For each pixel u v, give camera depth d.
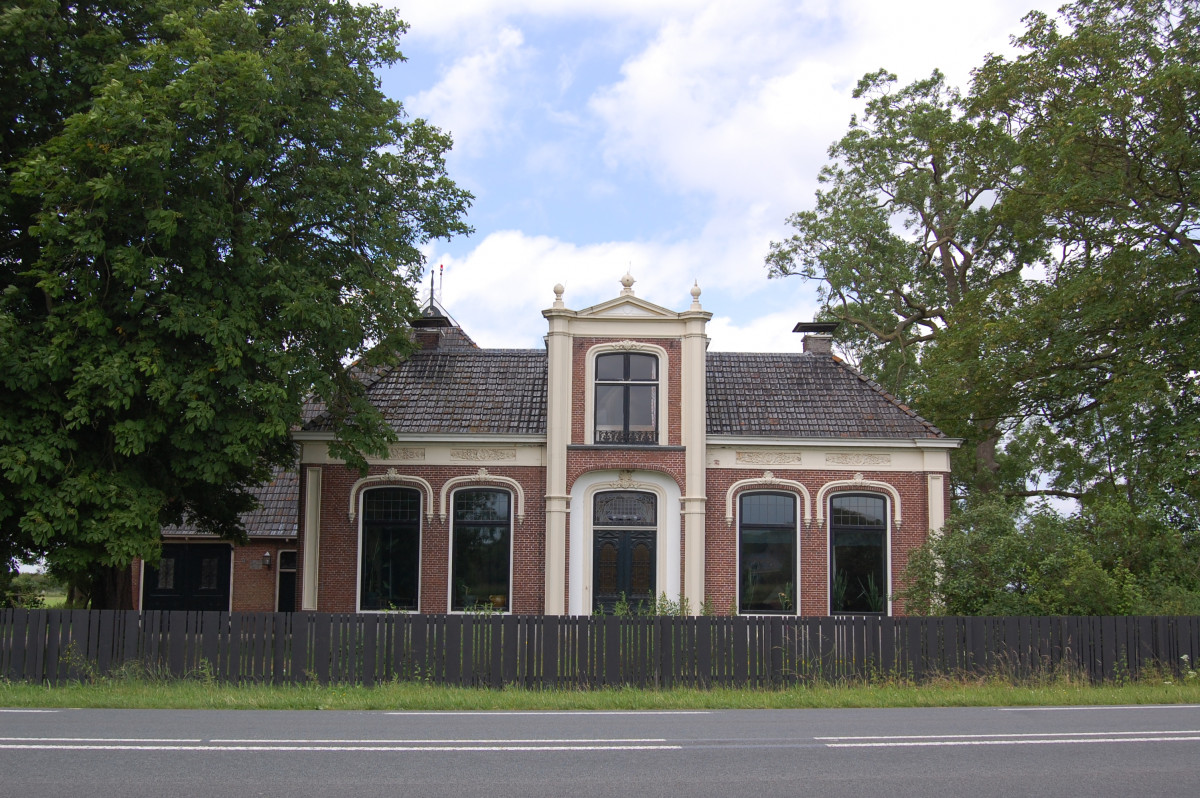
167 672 17.16
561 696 15.77
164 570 32.25
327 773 8.94
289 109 20.14
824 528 24.66
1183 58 26.22
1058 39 28.69
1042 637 18.19
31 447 17.86
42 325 18.78
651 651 17.53
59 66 19.94
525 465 24.67
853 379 26.67
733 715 13.95
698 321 24.58
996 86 29.58
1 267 20.86
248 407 20.22
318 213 20.97
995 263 37.50
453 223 23.78
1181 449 24.80
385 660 17.30
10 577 22.50
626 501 24.56
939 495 24.73
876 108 37.56
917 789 8.45
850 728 12.26
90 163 18.19
